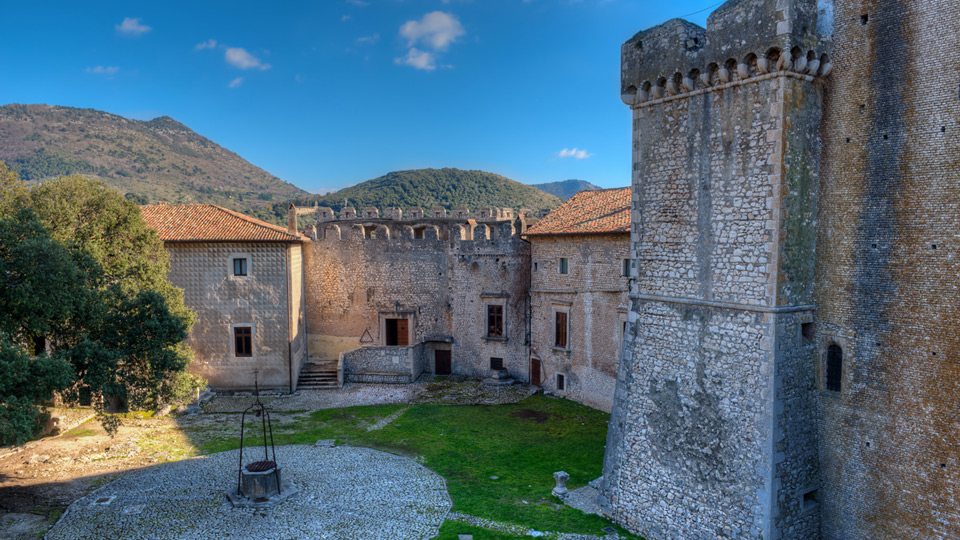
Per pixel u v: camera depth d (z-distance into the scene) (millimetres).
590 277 32000
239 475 21547
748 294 15789
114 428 23359
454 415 31766
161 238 35375
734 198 16047
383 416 31859
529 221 42844
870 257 15195
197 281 36312
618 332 30469
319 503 20547
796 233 15539
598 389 31953
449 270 40531
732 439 16094
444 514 19688
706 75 16375
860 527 15602
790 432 15633
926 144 14055
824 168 16000
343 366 38688
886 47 14703
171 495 21078
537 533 18375
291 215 40594
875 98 14930
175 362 24844
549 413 31719
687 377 17375
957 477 13758
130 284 27062
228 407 33594
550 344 35062
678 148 17594
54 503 20312
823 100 15961
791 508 15664
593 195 36188
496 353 39219
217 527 18656
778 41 14633
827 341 16141
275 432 28984
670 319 17938
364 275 41500
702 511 16797
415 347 39969
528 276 37781
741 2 15617
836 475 16062
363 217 47844
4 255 19984
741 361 15906
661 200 18203
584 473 23625
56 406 29812
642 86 18453
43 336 23656
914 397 14484
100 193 27078
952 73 13539
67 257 20484
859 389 15523
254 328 36688
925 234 14164
